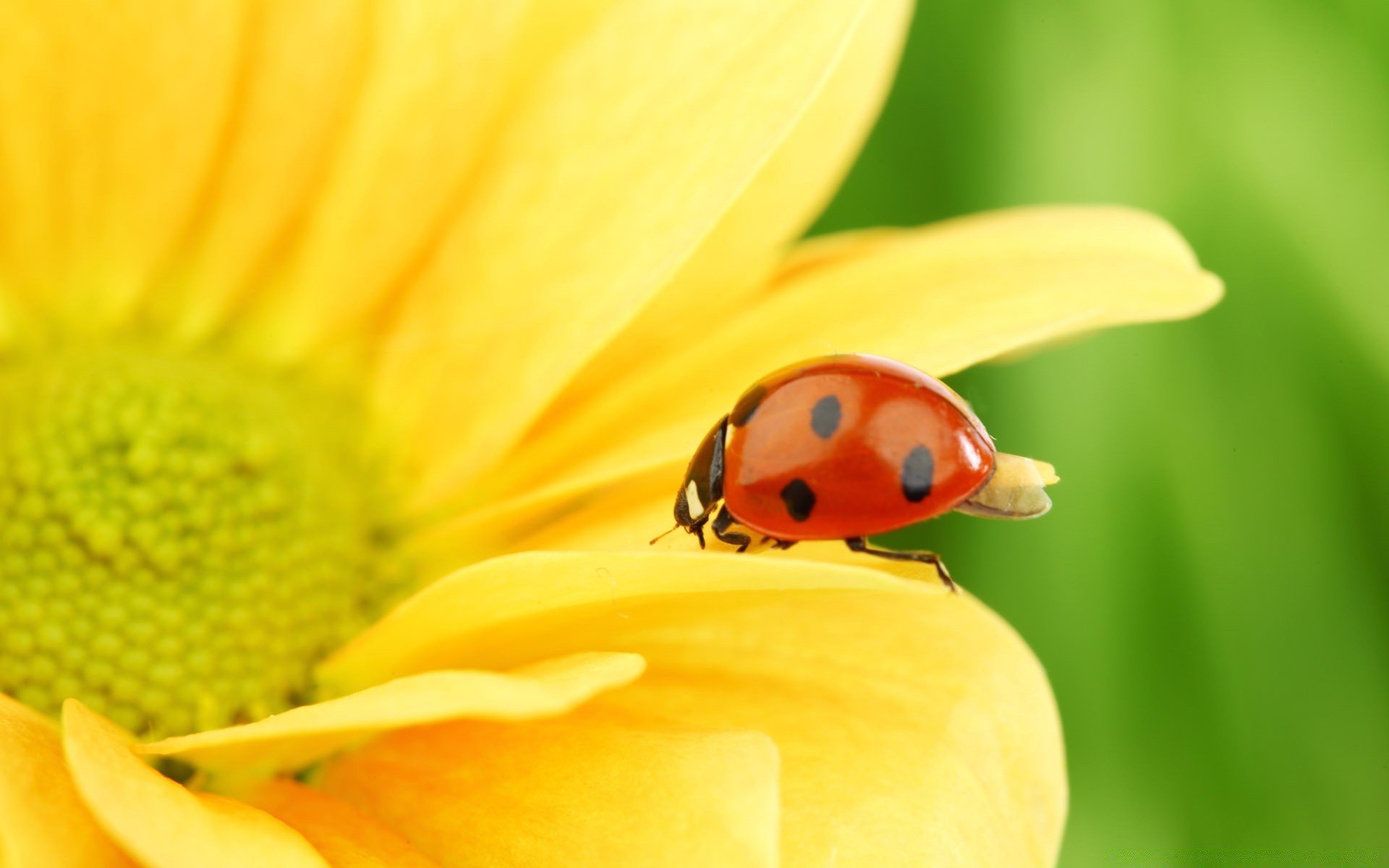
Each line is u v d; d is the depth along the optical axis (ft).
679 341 0.33
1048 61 0.39
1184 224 0.38
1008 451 0.37
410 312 0.34
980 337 0.29
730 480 0.28
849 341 0.30
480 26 0.33
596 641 0.29
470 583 0.28
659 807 0.28
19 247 0.34
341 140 0.34
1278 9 0.39
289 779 0.30
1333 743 0.36
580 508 0.32
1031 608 0.36
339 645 0.33
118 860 0.27
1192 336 0.37
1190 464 0.37
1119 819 0.36
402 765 0.29
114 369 0.34
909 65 0.40
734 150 0.30
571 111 0.32
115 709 0.32
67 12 0.32
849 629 0.31
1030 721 0.30
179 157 0.34
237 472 0.33
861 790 0.29
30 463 0.33
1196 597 0.36
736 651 0.31
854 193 0.40
